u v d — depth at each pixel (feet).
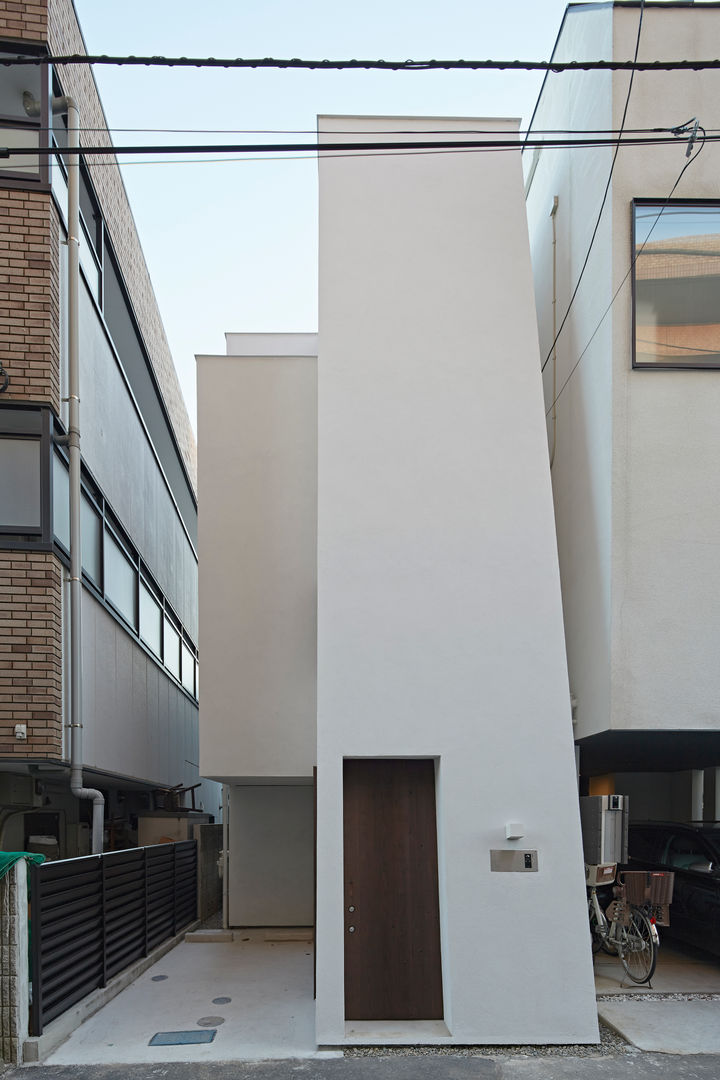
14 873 20.45
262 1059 20.66
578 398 29.73
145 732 44.45
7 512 26.91
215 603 33.58
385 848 23.91
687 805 43.57
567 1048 21.66
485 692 24.23
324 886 22.74
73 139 30.66
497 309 27.14
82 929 24.52
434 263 27.35
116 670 37.22
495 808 23.47
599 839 28.04
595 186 28.27
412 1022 22.76
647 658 25.77
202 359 35.37
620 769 44.06
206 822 51.70
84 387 32.68
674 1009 23.91
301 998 26.30
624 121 26.35
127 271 44.14
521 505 25.68
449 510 25.48
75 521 29.14
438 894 23.68
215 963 31.68
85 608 31.76
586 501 28.50
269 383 35.24
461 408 26.30
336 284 26.96
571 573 30.01
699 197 26.96
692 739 28.09
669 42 27.14
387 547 25.07
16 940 20.36
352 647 24.30
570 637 29.86
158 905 33.63
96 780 38.68
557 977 22.36
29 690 26.21
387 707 23.97
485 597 24.93
